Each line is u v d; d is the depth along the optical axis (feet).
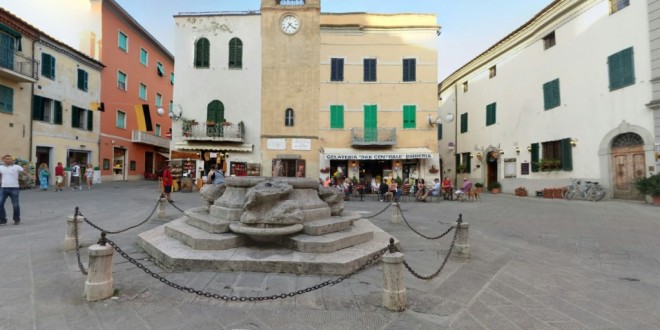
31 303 12.03
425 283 14.89
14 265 16.22
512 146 69.51
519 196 63.36
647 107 44.75
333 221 19.65
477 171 81.76
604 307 12.59
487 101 78.48
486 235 25.86
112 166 84.69
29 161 61.26
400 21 70.18
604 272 16.79
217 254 16.26
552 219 33.53
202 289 13.44
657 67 43.83
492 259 18.89
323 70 70.08
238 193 20.03
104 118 81.25
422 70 69.87
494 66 76.43
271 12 70.44
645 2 45.24
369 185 69.31
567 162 55.88
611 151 49.75
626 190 47.75
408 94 69.77
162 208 31.53
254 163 69.26
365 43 70.38
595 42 51.98
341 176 60.85
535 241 23.70
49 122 65.77
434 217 35.27
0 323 10.58
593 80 52.13
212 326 10.67
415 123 69.41
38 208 35.50
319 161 69.31
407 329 10.71
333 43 70.33
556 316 11.78
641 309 12.44
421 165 68.80
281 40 70.33
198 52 70.13
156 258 17.13
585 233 26.35
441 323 11.15
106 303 12.15
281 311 11.80
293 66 70.18
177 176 65.92
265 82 70.03
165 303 12.25
